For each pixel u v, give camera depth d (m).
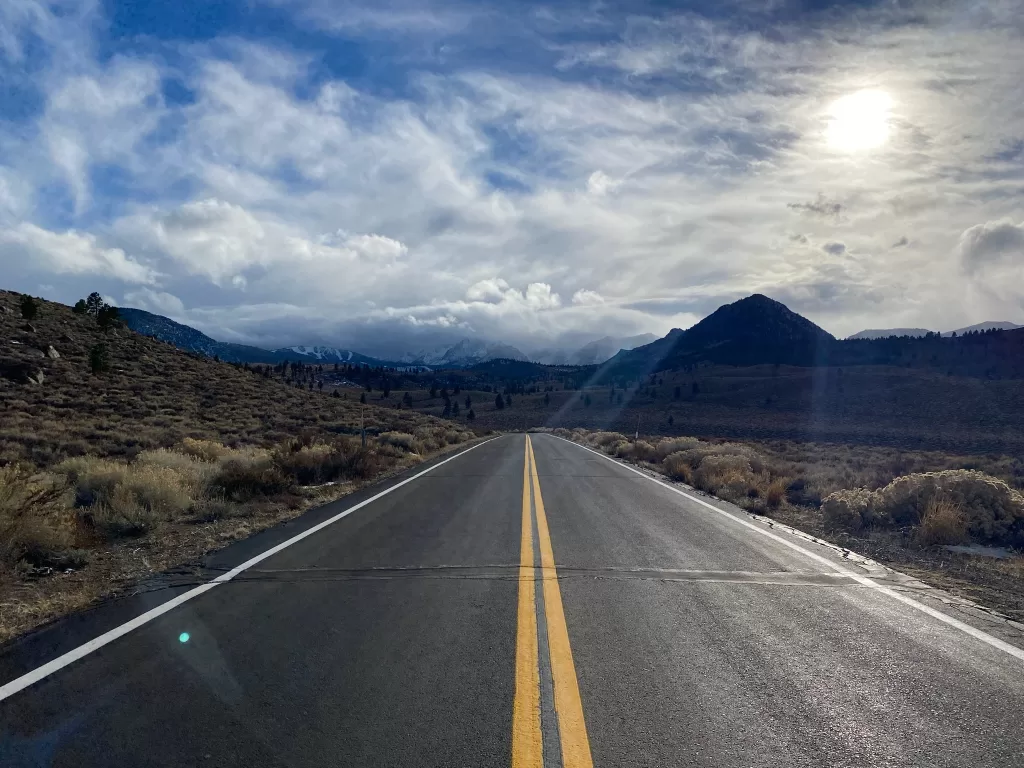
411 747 3.58
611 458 27.03
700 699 4.21
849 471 20.80
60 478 12.25
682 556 8.45
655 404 146.12
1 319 43.69
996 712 4.09
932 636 5.50
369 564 7.84
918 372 145.38
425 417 63.78
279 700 4.16
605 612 6.03
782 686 4.43
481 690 4.31
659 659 4.89
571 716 3.95
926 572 7.94
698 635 5.43
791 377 159.00
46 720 3.90
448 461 24.06
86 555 7.84
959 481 11.19
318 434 29.75
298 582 7.01
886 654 5.07
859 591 6.91
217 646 5.10
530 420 122.94
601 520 11.16
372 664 4.74
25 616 5.83
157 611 5.97
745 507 13.28
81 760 3.47
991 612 6.26
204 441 21.47
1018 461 30.23
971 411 96.50
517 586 6.88
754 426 99.44
